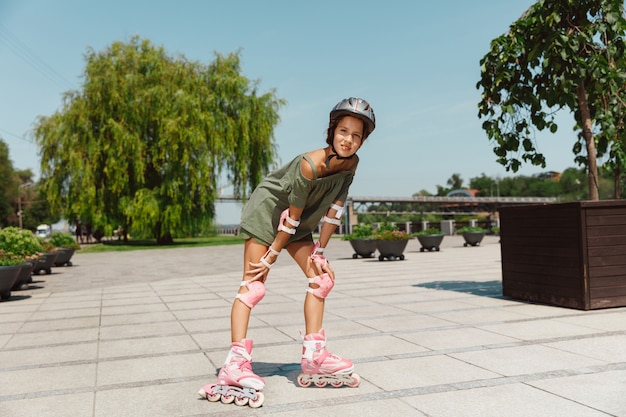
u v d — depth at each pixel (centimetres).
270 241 348
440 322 559
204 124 2992
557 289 628
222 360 433
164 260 1972
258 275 344
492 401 304
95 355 465
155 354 462
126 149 2917
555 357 397
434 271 1184
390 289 872
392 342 470
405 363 396
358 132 325
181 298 866
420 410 294
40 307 805
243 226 351
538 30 655
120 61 3108
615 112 654
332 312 653
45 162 2995
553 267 634
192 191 2986
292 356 440
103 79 2961
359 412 294
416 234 2031
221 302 801
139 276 1327
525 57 689
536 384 333
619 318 543
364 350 443
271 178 353
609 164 720
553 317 561
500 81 680
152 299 864
